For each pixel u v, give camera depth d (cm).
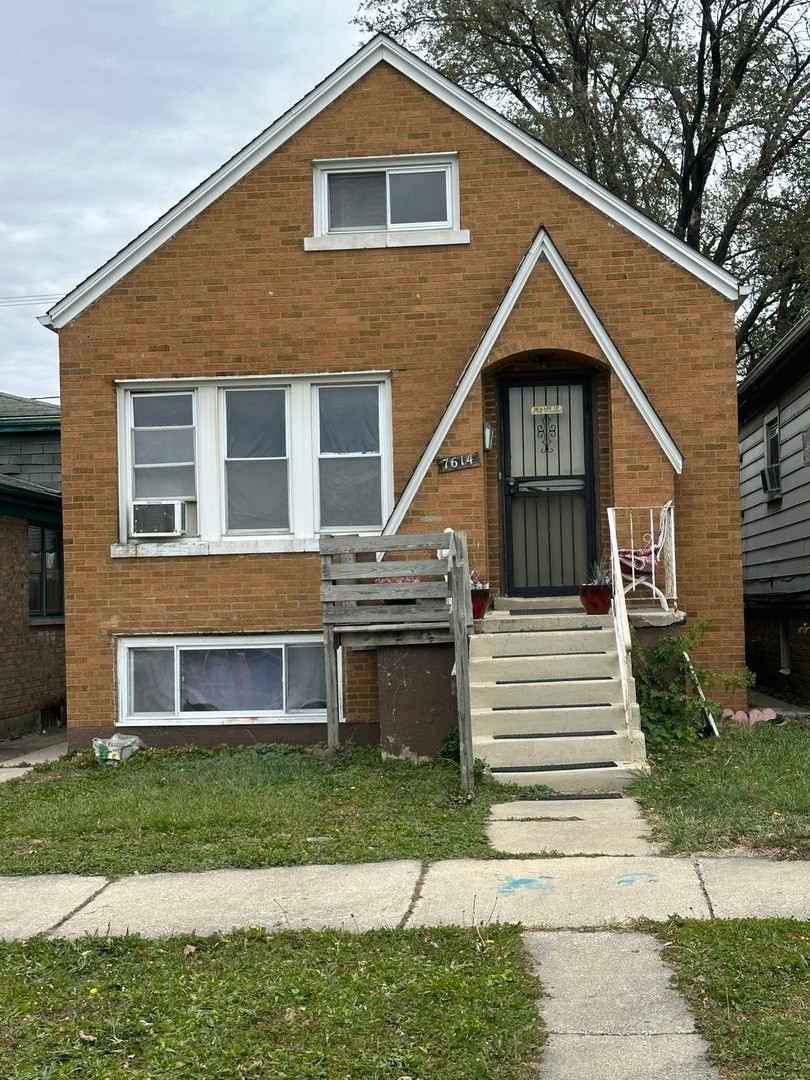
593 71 2580
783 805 842
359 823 859
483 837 809
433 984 535
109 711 1288
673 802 888
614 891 669
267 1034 498
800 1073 448
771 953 557
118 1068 472
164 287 1293
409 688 1115
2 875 760
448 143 1279
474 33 2575
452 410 1216
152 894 704
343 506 1295
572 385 1319
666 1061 466
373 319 1280
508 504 1323
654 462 1204
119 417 1304
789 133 2536
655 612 1151
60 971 574
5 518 1541
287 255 1286
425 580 1232
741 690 1254
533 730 1052
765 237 2541
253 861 760
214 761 1179
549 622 1163
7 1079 462
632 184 2527
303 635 1284
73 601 1295
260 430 1306
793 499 1633
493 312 1272
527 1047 480
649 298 1259
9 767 1252
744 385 1758
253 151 1288
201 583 1285
